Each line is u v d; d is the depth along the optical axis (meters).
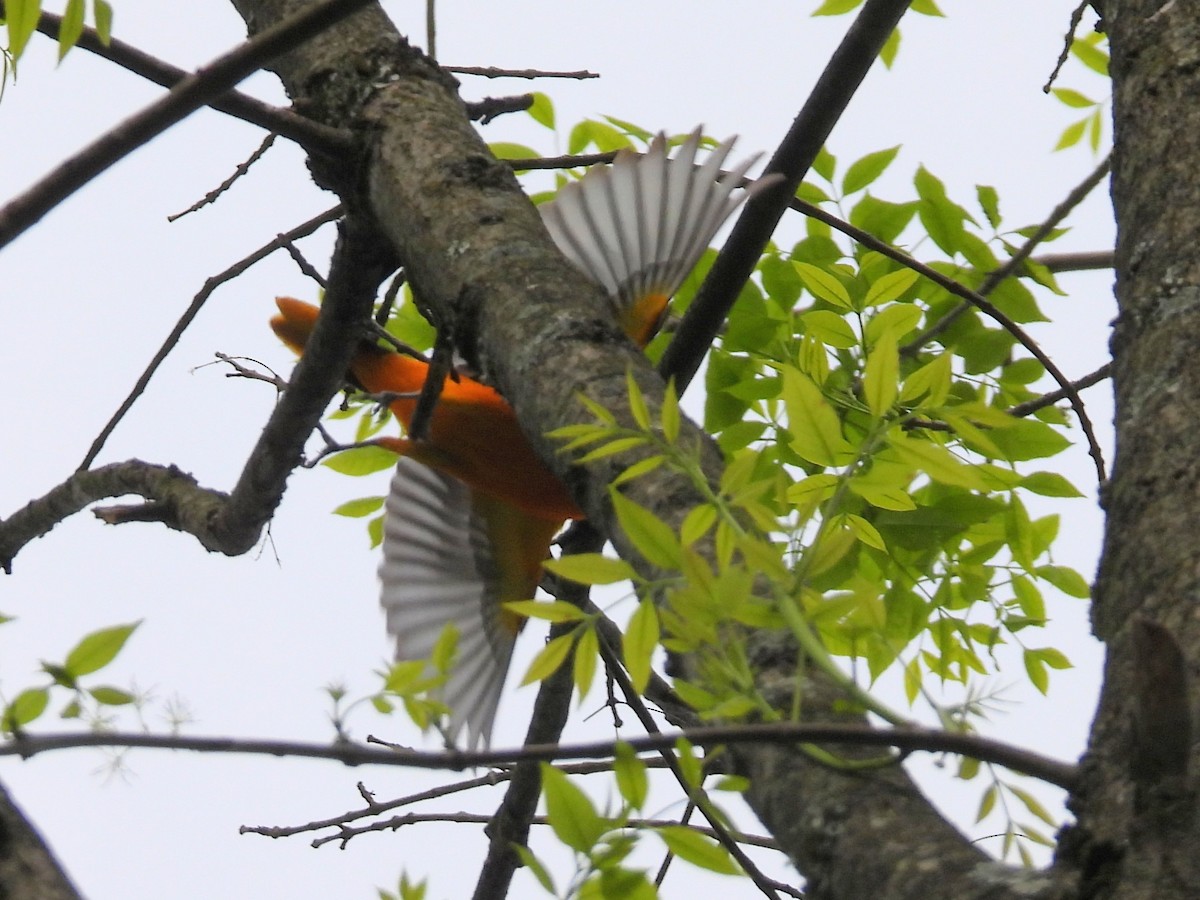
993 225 8.42
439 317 6.24
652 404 4.96
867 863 3.70
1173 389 5.05
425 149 6.31
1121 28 6.57
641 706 7.93
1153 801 3.57
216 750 3.69
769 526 3.94
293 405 7.55
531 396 5.25
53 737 3.59
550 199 9.28
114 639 3.85
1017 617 7.70
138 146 4.63
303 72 6.92
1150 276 5.56
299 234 8.41
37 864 3.32
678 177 7.96
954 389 8.27
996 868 3.62
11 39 4.96
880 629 4.27
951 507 7.50
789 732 3.66
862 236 8.20
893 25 7.20
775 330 8.38
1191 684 3.99
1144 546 4.59
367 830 8.16
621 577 4.03
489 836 8.28
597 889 3.85
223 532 8.43
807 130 7.47
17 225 4.53
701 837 3.89
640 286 8.09
